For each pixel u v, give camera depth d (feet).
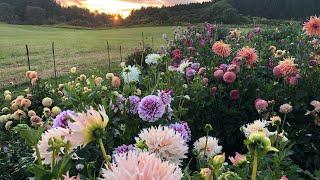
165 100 10.98
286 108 12.79
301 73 17.22
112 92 10.94
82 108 8.60
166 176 2.42
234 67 17.38
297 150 15.24
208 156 6.88
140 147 4.40
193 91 16.66
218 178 3.93
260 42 31.55
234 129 16.97
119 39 120.26
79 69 59.93
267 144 3.25
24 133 3.70
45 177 3.35
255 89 17.48
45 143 4.22
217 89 17.39
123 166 2.48
